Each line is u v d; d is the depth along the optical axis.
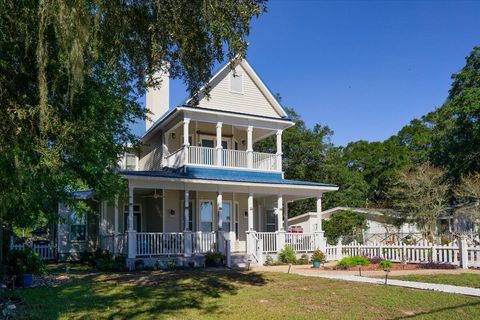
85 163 12.70
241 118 24.12
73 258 24.14
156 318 8.83
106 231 24.50
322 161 39.56
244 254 21.50
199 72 10.34
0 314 9.09
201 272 17.64
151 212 25.36
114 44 9.45
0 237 12.37
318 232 23.72
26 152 7.98
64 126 8.70
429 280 13.80
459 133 36.44
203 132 25.77
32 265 13.84
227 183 21.69
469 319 8.36
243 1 8.91
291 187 23.38
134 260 19.38
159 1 8.85
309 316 8.84
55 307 9.95
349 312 9.17
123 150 17.69
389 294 11.16
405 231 34.56
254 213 27.09
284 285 13.27
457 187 32.38
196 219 24.31
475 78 37.06
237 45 9.01
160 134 26.03
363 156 53.16
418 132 53.81
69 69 7.66
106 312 9.39
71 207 14.31
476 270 16.59
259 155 25.03
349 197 40.06
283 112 25.58
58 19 7.08
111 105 13.08
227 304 10.26
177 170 22.81
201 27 9.24
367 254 21.81
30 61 8.19
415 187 31.31
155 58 9.54
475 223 29.75
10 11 7.57
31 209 11.24
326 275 15.81
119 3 8.79
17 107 7.92
